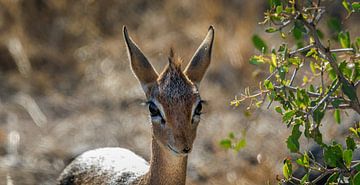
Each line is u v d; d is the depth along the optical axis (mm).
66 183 10602
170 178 9055
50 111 16281
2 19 18266
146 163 10383
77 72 17594
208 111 15695
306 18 8977
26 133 15422
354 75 8844
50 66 17750
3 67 17719
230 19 17797
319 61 9281
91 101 16609
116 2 19047
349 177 8734
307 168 8633
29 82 17219
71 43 18281
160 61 17203
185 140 8492
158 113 8703
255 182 13258
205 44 9422
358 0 13203
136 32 18359
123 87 16859
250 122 14898
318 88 9086
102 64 17672
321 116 8469
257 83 15633
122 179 9719
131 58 9250
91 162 10430
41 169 14141
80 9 18812
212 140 14805
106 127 15656
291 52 9086
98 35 18484
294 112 8430
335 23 9695
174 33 17953
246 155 14180
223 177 13680
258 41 9555
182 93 8617
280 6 8711
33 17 18438
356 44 9164
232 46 16828
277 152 14062
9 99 16672
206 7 18062
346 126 13688
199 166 14039
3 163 14266
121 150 10711
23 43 17859
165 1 19078
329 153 8438
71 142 15133
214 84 16422
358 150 10406
